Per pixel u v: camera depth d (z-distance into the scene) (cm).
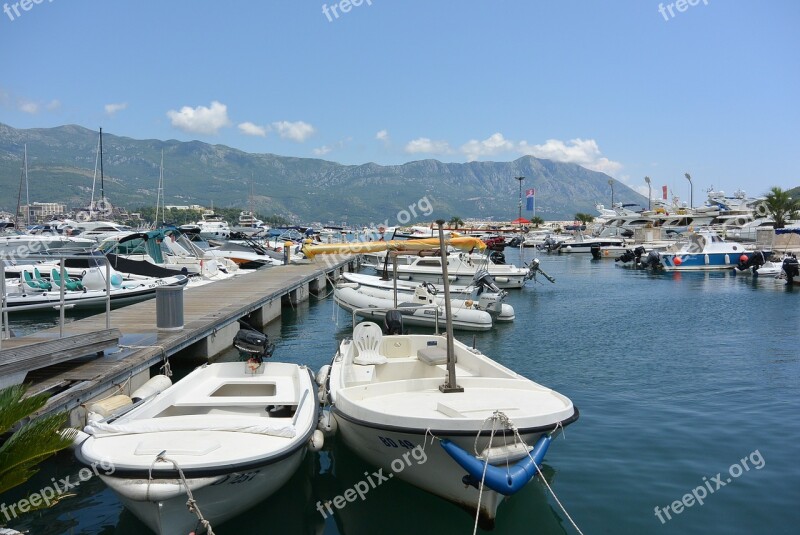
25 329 1703
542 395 698
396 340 994
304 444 635
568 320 1914
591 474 724
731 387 1095
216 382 854
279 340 1636
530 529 611
